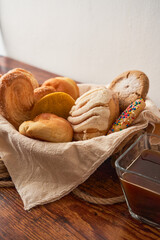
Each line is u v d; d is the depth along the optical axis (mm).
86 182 636
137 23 993
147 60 1020
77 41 1218
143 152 587
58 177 605
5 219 558
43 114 650
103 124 639
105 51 1134
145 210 525
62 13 1218
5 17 1552
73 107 682
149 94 1068
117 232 532
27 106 700
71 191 614
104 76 1188
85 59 1226
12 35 1568
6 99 671
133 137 686
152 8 938
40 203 581
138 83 720
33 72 1317
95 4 1086
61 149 582
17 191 623
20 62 1477
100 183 634
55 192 597
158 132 730
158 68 1001
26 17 1408
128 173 514
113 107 656
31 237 525
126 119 635
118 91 745
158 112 714
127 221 552
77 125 651
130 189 518
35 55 1478
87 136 639
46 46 1383
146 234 529
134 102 658
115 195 606
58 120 630
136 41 1021
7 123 660
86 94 684
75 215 564
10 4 1467
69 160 582
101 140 586
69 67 1323
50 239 521
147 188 501
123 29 1040
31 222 552
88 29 1153
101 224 547
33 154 603
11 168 646
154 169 547
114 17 1048
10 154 659
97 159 576
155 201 504
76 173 589
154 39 973
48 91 728
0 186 631
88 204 587
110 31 1083
